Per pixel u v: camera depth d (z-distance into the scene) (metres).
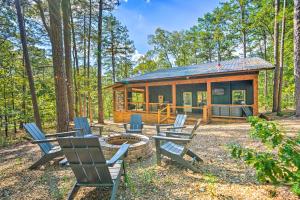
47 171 4.07
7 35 11.48
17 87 13.63
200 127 9.38
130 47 27.36
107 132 8.98
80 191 3.13
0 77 12.13
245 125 8.87
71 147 2.63
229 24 24.53
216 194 2.82
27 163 4.64
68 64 11.34
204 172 3.69
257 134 2.21
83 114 20.50
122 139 5.73
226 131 7.65
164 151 3.99
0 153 5.98
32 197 3.01
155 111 15.11
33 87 8.43
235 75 10.99
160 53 35.12
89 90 16.33
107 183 2.79
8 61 12.51
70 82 11.41
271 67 9.62
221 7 24.86
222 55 28.38
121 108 18.61
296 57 9.12
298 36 8.96
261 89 23.88
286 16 12.41
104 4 13.27
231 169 3.79
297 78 9.18
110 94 29.45
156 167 4.08
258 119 2.26
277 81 12.77
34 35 13.05
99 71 13.27
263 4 15.19
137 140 5.54
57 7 6.86
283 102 17.34
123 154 3.16
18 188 3.33
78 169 2.75
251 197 2.69
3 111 12.40
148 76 15.23
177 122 6.59
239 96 13.62
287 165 2.04
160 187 3.16
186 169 3.90
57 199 2.92
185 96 15.83
